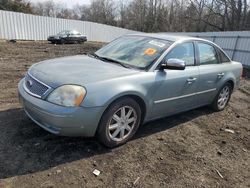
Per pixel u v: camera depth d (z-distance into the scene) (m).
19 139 3.55
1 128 3.80
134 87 3.53
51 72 3.45
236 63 5.92
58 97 3.08
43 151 3.35
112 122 3.49
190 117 5.23
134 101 3.62
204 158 3.73
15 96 5.43
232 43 18.14
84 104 3.11
